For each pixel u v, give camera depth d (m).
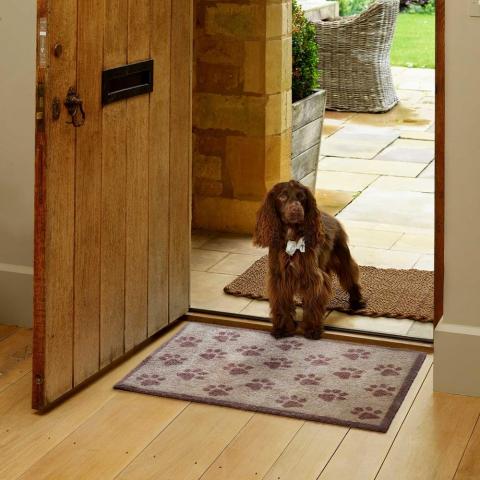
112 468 4.30
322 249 5.18
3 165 5.20
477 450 4.39
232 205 6.38
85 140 4.59
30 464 4.32
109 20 4.62
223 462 4.33
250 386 4.77
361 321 5.32
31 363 4.97
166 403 4.67
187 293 5.34
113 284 4.84
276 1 6.11
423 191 7.08
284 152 6.34
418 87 10.12
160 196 5.05
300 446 4.42
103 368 4.84
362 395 4.71
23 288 5.26
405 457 4.36
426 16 13.93
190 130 5.21
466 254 4.65
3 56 5.11
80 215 4.61
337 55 9.00
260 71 6.17
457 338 4.68
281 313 5.14
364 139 8.18
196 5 6.18
